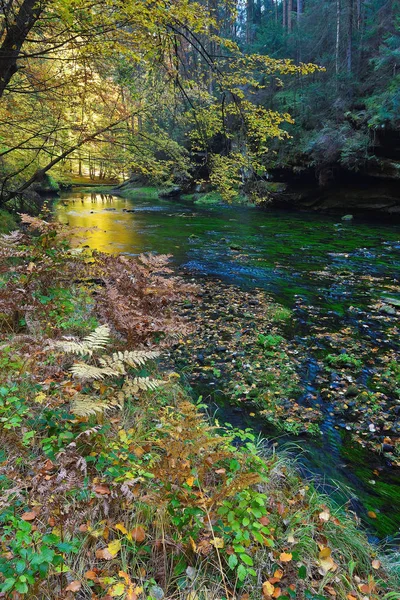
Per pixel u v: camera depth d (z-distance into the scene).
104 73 6.44
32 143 8.05
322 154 19.02
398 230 15.65
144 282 4.27
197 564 1.93
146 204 25.23
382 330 6.43
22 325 3.69
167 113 7.36
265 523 2.11
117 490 2.12
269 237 14.54
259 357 5.34
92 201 26.50
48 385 2.85
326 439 3.77
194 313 6.95
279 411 4.17
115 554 1.84
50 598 1.64
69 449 2.31
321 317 6.99
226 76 5.50
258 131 6.11
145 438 2.74
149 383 2.85
